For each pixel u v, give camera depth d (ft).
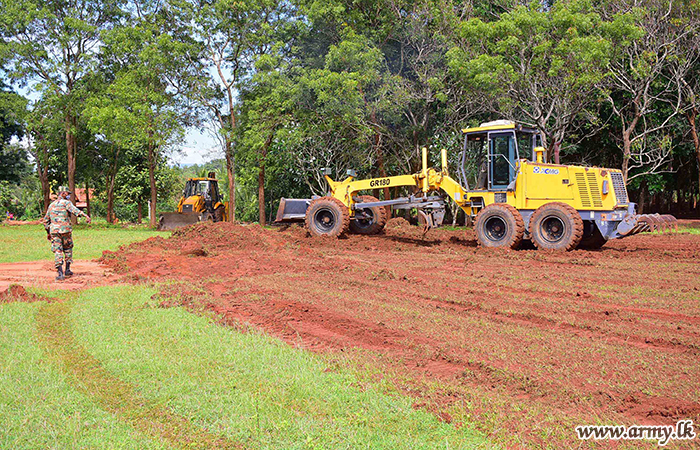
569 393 14.29
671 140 85.10
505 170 47.16
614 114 88.02
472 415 12.98
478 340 18.92
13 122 120.88
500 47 69.92
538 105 73.92
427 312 23.16
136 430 12.33
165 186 151.43
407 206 53.42
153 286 29.91
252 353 17.44
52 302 25.86
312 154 96.99
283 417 12.84
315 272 34.04
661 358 16.97
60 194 33.76
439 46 82.69
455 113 85.66
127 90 90.38
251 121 96.84
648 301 25.05
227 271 34.86
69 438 11.85
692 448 11.59
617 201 45.55
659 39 76.07
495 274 33.22
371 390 14.37
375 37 87.61
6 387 14.48
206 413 13.08
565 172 44.42
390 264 38.32
